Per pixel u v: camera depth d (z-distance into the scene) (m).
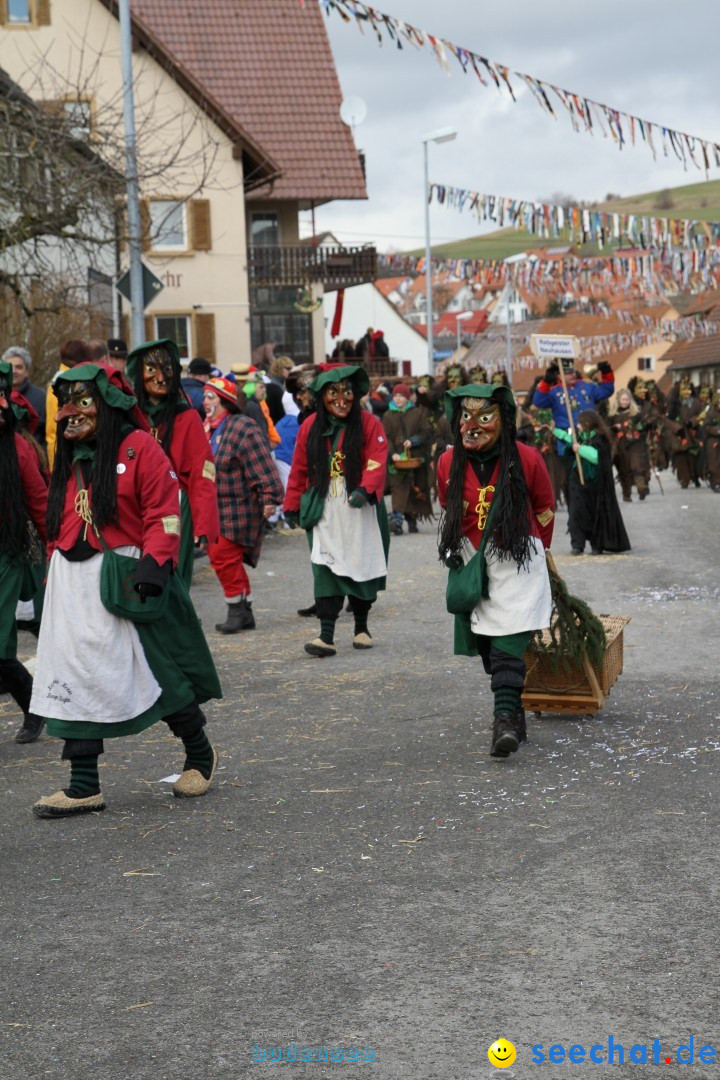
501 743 6.62
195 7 43.06
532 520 6.73
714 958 4.26
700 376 78.75
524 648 6.75
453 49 14.79
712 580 12.71
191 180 36.84
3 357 11.49
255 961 4.37
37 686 6.04
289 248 40.75
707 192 153.62
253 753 7.12
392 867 5.23
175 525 5.88
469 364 85.25
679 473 26.36
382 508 10.07
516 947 4.40
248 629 11.12
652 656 9.25
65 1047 3.82
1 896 5.05
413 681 8.84
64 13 35.16
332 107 41.81
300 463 9.98
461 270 34.09
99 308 29.28
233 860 5.38
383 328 82.12
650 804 5.90
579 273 32.62
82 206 18.78
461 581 6.73
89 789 6.10
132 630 5.99
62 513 5.99
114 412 5.91
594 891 4.88
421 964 4.29
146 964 4.37
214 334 38.25
